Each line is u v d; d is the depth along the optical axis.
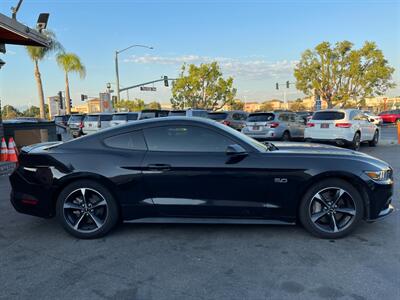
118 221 4.60
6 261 3.66
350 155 4.27
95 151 4.25
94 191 4.20
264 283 3.14
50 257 3.74
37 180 4.25
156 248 3.94
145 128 4.30
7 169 9.55
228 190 4.11
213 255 3.74
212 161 4.10
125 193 4.17
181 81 48.66
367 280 3.16
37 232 4.50
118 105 34.91
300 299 2.88
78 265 3.54
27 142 13.08
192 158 4.12
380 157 10.88
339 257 3.64
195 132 4.25
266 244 4.01
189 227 4.59
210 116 19.80
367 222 4.54
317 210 4.15
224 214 4.17
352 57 40.88
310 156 4.14
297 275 3.27
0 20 8.45
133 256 3.74
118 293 3.00
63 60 34.94
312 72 43.41
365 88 41.09
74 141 4.38
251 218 4.20
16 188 4.40
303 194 4.14
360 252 3.76
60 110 36.12
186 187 4.13
